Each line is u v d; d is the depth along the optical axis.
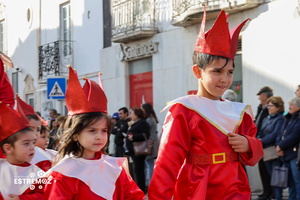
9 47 23.61
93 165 3.80
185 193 3.76
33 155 4.23
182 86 12.83
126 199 4.00
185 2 12.01
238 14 11.24
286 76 9.91
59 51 18.69
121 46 15.13
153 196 3.63
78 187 3.71
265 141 8.09
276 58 10.14
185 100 3.81
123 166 4.05
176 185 3.82
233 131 3.83
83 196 3.71
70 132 3.79
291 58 9.82
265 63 10.38
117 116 11.80
